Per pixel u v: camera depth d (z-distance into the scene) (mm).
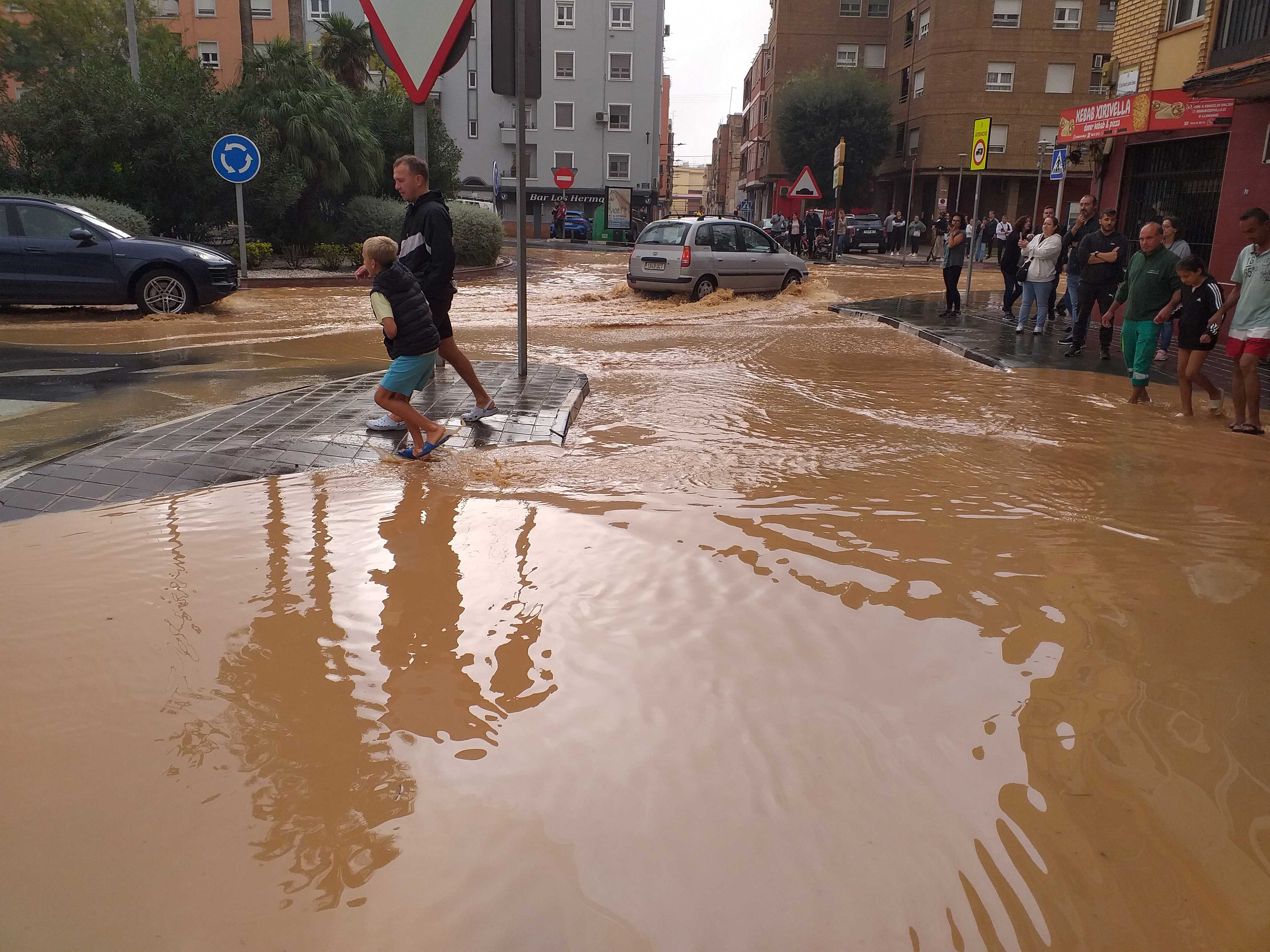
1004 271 14516
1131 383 9156
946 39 44469
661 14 54500
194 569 3895
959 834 2293
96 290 12383
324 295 16250
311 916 1983
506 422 6457
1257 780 2547
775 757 2604
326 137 20891
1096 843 2279
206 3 49062
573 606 3596
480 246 22641
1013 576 4012
